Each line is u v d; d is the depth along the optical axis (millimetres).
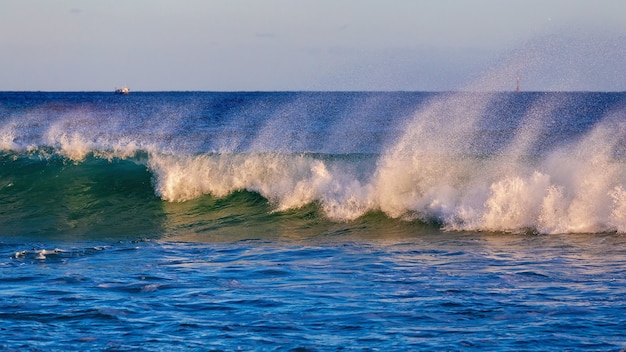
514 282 15000
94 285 15062
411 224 22219
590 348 10961
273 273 16141
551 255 17781
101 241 20906
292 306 13367
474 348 11062
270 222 23250
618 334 11555
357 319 12516
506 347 11078
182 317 12750
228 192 25328
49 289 14734
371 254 18344
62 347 11281
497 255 17891
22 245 20328
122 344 11398
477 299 13672
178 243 20453
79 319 12664
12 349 11188
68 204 25594
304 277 15711
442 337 11555
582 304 13242
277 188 24828
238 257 18203
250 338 11609
